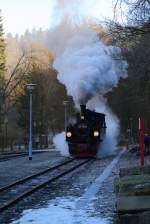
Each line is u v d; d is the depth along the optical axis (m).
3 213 19.09
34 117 110.88
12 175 37.06
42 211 18.88
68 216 17.47
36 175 35.34
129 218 12.12
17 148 111.38
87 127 60.28
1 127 108.75
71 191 25.77
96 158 59.12
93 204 20.31
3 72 101.38
